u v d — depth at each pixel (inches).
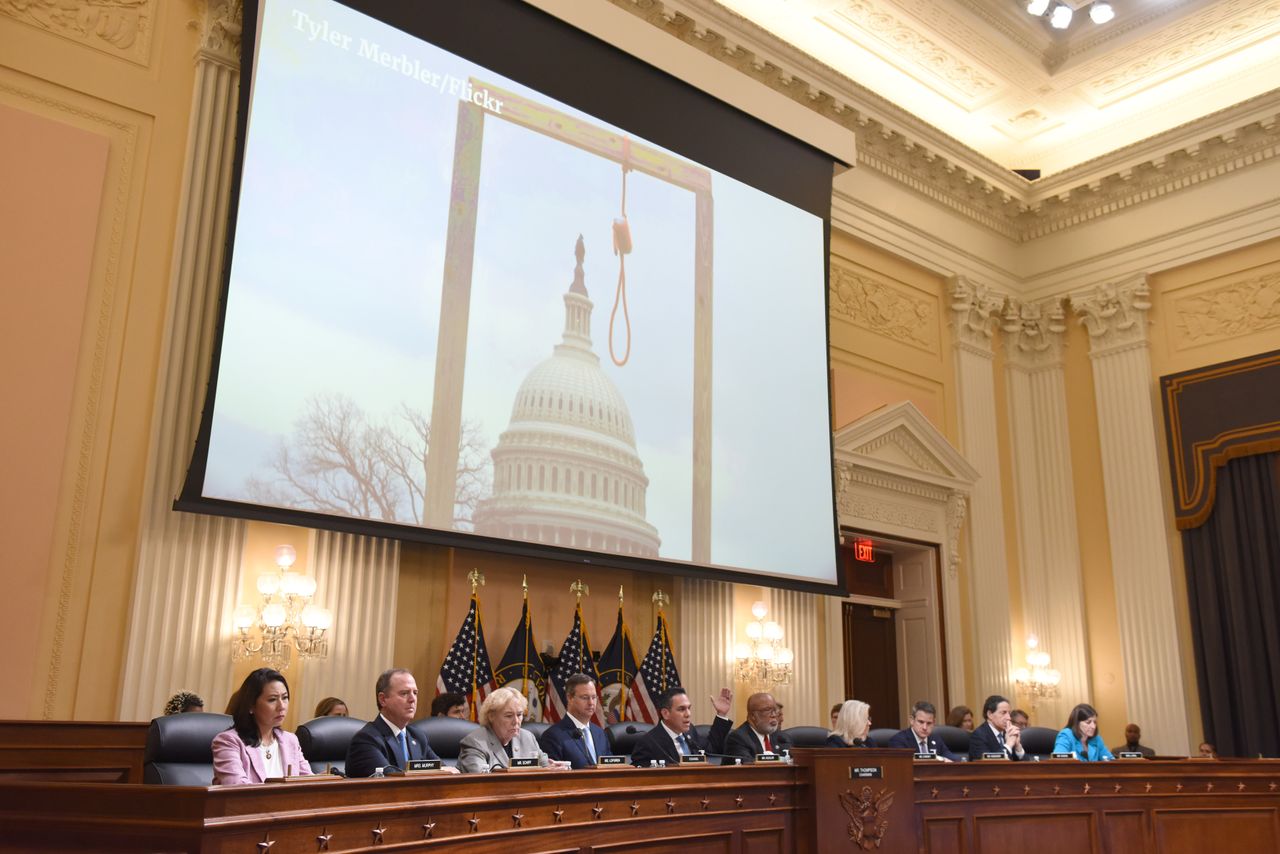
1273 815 255.8
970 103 463.8
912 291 454.0
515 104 311.6
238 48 278.7
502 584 293.9
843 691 382.0
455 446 276.4
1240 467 417.1
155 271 257.6
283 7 268.4
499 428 286.5
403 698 163.5
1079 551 455.8
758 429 352.5
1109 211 469.7
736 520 338.3
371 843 118.0
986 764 224.5
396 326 271.7
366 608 265.3
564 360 305.7
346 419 257.6
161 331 255.0
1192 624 418.0
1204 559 419.2
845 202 428.8
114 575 236.4
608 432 310.3
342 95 274.7
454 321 283.6
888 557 443.5
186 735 146.3
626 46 339.6
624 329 323.3
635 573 326.6
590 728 207.6
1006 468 470.3
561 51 326.6
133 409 247.3
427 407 273.3
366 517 256.1
